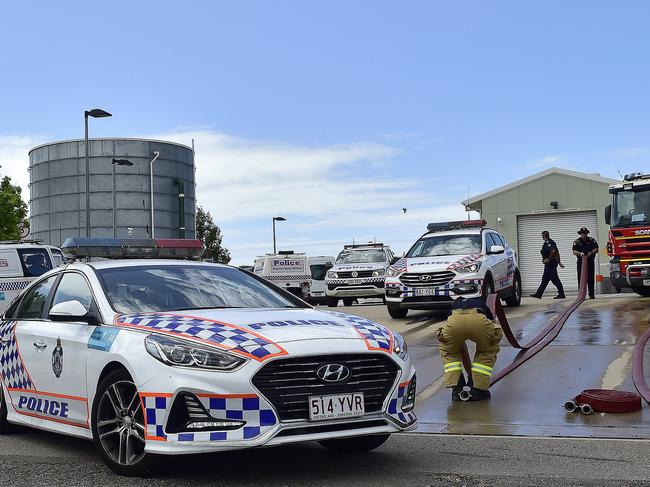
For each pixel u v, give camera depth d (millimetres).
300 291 31391
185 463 6336
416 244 18656
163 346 5617
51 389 6836
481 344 9203
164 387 5469
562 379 10055
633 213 19594
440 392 9797
